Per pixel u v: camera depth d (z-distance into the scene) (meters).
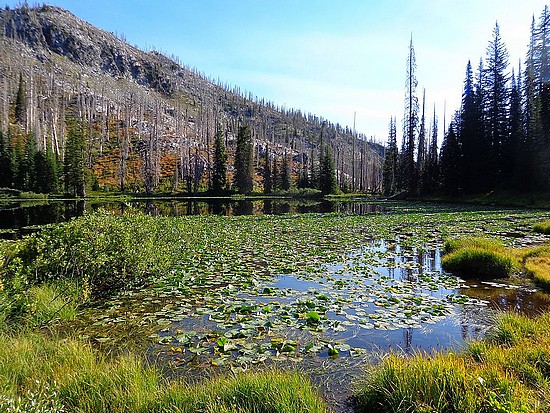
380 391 3.98
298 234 18.25
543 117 39.50
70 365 4.40
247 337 5.99
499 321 5.79
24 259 8.31
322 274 10.38
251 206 42.00
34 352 4.73
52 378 4.11
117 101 113.88
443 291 8.84
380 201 50.78
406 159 55.16
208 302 7.85
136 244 9.30
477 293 8.64
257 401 3.72
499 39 45.12
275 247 14.65
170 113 124.62
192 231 18.25
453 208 34.78
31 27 129.88
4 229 18.62
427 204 42.06
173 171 80.31
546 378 3.94
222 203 47.53
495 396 3.51
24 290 7.09
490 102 45.25
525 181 39.47
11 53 111.94
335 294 8.46
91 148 71.44
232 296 8.27
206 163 85.31
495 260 10.35
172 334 6.14
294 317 6.91
